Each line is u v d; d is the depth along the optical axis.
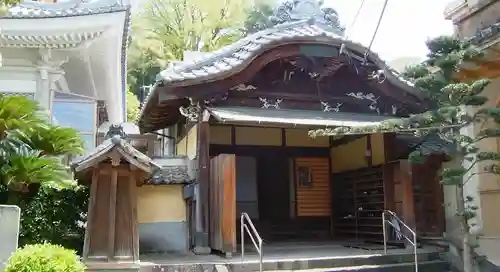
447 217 12.56
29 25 13.02
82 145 9.52
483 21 11.20
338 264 9.91
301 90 12.71
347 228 15.27
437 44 9.20
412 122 8.84
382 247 12.05
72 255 6.26
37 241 9.33
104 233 8.09
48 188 9.73
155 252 11.34
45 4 14.34
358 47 11.97
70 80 17.78
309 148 15.95
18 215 7.62
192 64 11.80
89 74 17.09
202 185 11.23
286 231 15.30
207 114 11.41
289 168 15.72
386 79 12.51
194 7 31.83
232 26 32.03
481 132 9.05
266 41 11.42
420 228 12.36
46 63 14.33
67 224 9.81
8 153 8.51
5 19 12.70
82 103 14.87
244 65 11.25
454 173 8.86
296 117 11.57
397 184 12.37
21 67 14.15
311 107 12.71
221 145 14.77
